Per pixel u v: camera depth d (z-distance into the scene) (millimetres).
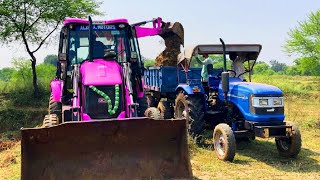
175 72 11430
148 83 13133
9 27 16125
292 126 7848
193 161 7820
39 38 16812
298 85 25812
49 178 5355
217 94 9234
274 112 7789
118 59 8148
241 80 9023
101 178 5523
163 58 11961
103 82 6738
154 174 5680
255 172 7117
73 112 6594
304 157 8242
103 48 7938
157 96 12383
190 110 9031
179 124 5719
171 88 11383
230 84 8664
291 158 8156
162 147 5770
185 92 9578
